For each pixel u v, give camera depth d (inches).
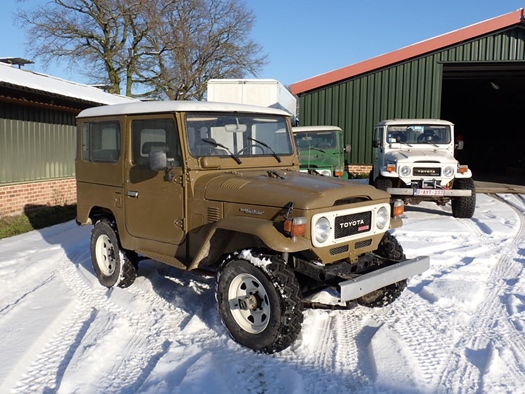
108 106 211.2
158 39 1126.4
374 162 471.5
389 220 175.6
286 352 153.3
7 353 151.9
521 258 261.9
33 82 394.3
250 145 190.2
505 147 984.3
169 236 182.5
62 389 132.3
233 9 1299.2
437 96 623.8
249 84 528.7
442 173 387.9
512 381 136.3
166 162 173.9
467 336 166.4
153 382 136.3
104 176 210.8
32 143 432.8
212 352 154.3
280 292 144.9
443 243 296.5
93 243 224.8
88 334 167.2
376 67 625.3
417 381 135.3
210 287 215.0
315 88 649.0
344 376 140.0
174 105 175.5
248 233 148.4
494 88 851.4
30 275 242.7
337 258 161.0
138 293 208.1
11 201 405.7
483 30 586.9
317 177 180.4
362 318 181.5
